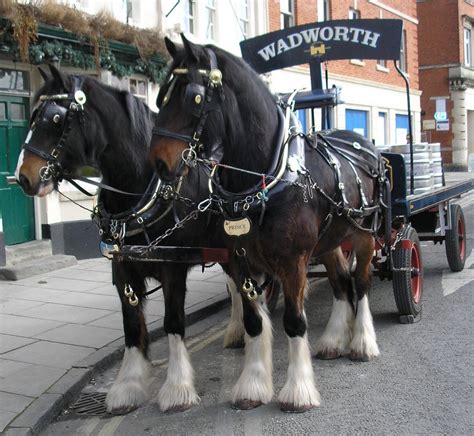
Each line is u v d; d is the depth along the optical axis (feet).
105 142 14.16
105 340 19.33
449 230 26.91
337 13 60.44
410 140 22.49
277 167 13.35
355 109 65.00
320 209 14.64
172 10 37.22
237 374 16.99
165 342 20.53
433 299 23.62
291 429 13.20
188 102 11.69
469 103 110.32
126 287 14.60
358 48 22.76
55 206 31.73
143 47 33.71
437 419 13.41
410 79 79.41
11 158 30.09
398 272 19.98
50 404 14.47
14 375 16.31
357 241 18.11
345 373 16.35
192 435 13.29
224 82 12.38
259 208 13.11
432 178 25.93
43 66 30.09
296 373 14.17
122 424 14.06
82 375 16.39
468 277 27.07
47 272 29.60
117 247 13.91
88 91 13.98
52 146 13.60
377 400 14.53
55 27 28.71
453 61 106.22
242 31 44.98
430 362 16.88
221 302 24.48
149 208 14.16
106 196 14.84
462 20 106.63
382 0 70.44
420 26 108.27
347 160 17.35
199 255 14.56
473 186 33.12
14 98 30.19
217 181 13.67
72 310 22.95
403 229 20.77
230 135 12.59
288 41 23.72
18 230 30.60
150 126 14.97
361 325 17.63
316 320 21.84
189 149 11.76
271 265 13.84
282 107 14.73
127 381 14.92
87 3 33.06
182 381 14.75
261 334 14.89
